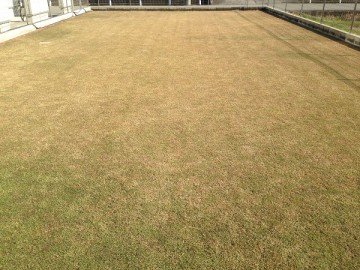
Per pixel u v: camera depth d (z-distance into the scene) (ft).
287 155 11.13
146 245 7.55
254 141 12.05
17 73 20.52
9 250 7.45
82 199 9.04
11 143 12.01
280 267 6.98
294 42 29.17
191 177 9.96
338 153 11.26
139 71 20.80
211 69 21.20
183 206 8.76
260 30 35.88
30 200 9.02
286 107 15.05
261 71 20.66
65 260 7.17
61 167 10.52
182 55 24.89
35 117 14.15
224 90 17.31
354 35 27.50
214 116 14.14
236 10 55.98
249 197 9.08
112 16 50.06
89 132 12.77
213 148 11.57
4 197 9.14
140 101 15.83
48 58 24.21
